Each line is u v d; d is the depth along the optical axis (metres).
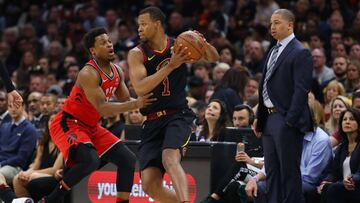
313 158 12.55
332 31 19.83
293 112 11.09
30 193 13.70
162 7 23.83
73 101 11.80
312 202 12.46
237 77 15.80
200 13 23.00
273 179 11.50
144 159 10.84
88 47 11.72
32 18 25.00
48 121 14.33
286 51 11.41
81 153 11.62
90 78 11.52
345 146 12.58
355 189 11.97
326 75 17.38
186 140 10.67
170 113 10.79
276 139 11.34
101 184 13.03
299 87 11.14
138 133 13.62
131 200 12.88
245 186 12.25
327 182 12.26
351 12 20.80
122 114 15.81
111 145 11.85
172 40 10.85
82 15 23.59
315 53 17.34
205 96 17.45
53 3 25.61
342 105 13.80
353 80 16.20
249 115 13.62
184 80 10.91
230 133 13.05
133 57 10.70
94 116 11.80
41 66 21.30
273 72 11.44
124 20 22.41
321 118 14.36
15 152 14.92
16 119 14.98
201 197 12.59
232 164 12.50
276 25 11.48
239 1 22.25
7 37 24.20
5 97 15.94
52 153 14.34
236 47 20.84
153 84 10.29
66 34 23.69
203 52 10.39
